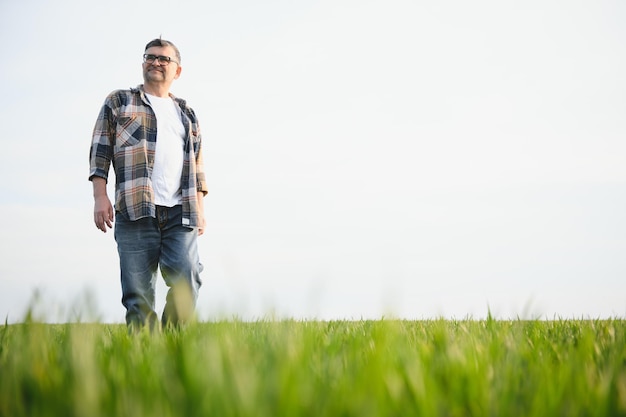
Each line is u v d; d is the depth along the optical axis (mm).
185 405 1144
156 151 4602
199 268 4668
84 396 1060
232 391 1095
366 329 3539
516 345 2080
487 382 1418
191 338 1767
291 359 1373
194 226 4625
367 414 1034
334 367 1658
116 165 4562
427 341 2484
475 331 2811
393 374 1360
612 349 2127
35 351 1570
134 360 1706
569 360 1805
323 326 3506
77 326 1461
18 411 1243
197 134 5004
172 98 4961
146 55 4801
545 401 1314
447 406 1265
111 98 4660
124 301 4453
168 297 4445
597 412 1266
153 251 4535
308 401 1130
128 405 1119
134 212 4445
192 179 4715
